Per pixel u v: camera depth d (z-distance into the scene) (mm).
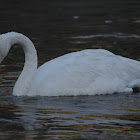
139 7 31500
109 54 13844
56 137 9383
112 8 31484
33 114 11117
